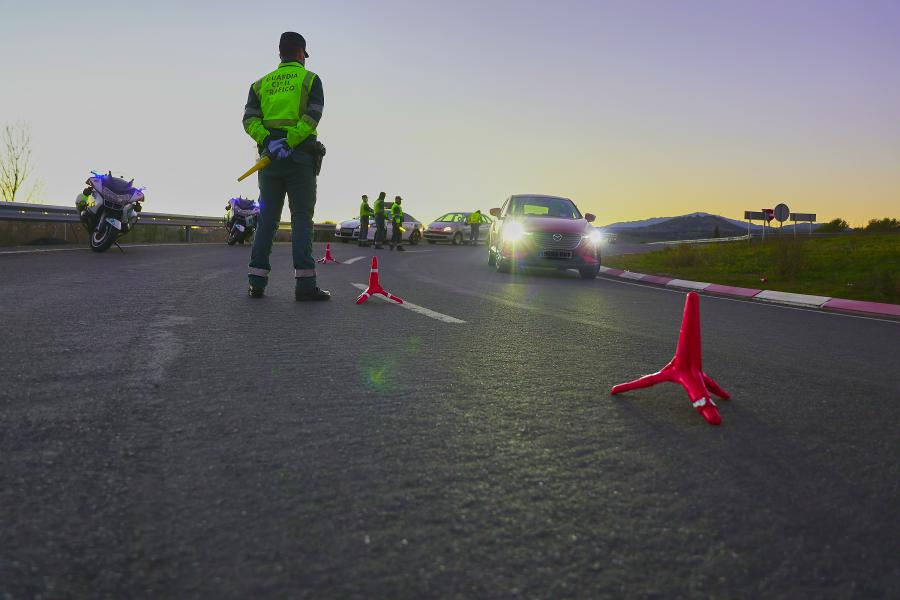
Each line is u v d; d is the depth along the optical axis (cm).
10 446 221
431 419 277
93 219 1242
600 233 1367
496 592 148
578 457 239
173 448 227
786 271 1455
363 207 2558
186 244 1828
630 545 173
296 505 187
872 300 1030
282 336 459
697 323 322
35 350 371
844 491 219
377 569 155
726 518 193
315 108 646
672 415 304
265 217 671
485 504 194
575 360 429
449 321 580
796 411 325
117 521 173
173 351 388
